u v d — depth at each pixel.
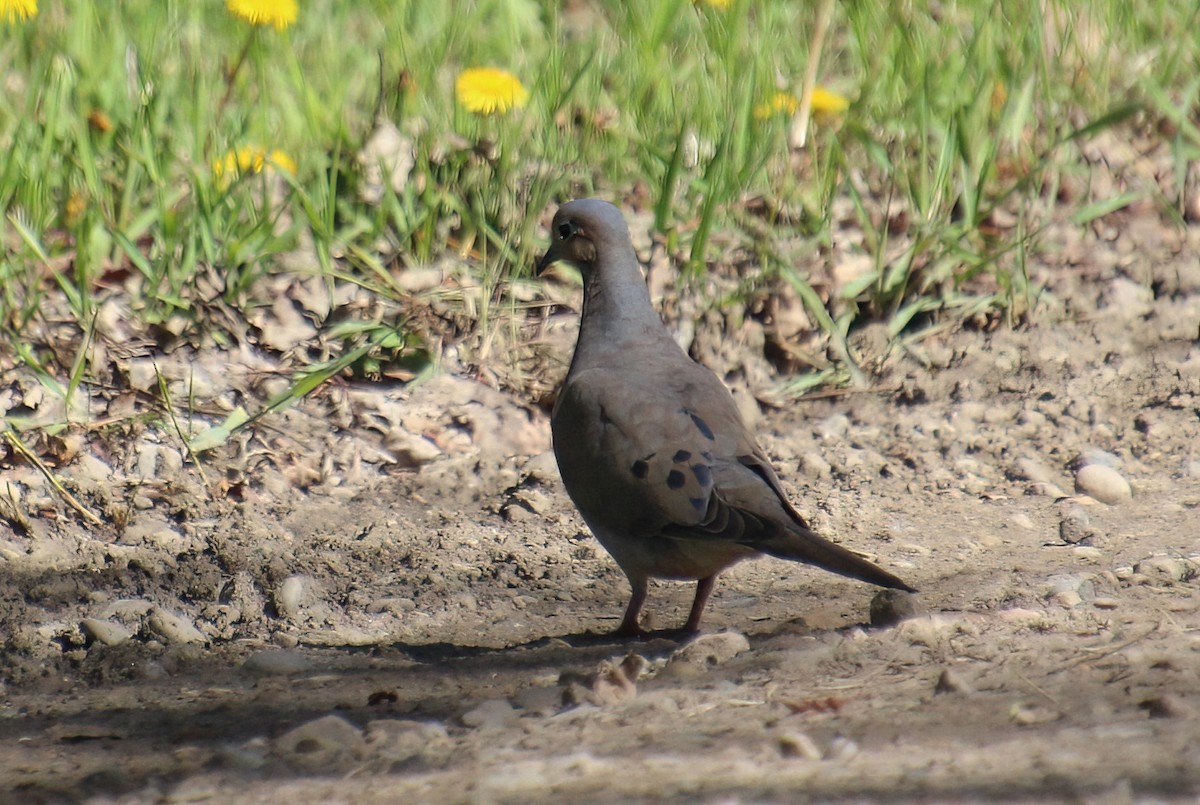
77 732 7.35
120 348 11.77
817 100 14.18
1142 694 6.92
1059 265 13.58
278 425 11.63
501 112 13.98
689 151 14.28
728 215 13.53
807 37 16.64
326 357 12.20
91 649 8.72
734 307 12.94
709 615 9.41
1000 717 6.71
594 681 7.45
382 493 11.33
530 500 11.14
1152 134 14.98
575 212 9.82
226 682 8.20
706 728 6.79
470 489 11.43
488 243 13.31
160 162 13.12
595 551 10.57
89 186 12.45
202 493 11.02
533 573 10.20
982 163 14.14
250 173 12.78
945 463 11.76
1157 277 13.37
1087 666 7.38
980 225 13.86
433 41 16.27
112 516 10.58
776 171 14.06
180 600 9.64
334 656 8.63
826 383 12.76
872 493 11.36
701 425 8.91
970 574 9.56
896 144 14.50
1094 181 14.33
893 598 8.66
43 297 12.02
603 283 9.74
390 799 6.08
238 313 12.18
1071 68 15.80
